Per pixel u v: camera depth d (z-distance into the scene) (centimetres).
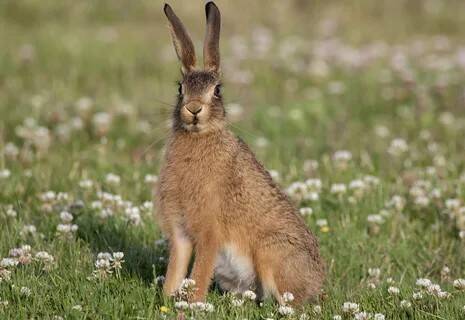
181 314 782
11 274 860
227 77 2034
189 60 898
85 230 1030
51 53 2245
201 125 818
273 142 1582
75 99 1827
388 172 1345
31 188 1197
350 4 3109
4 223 1041
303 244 870
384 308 845
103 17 2783
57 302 805
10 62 2141
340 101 1916
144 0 2886
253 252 853
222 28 2742
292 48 2400
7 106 1750
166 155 855
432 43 2620
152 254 976
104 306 789
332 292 916
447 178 1306
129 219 1056
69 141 1510
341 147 1518
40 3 2772
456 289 883
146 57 2292
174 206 841
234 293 852
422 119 1716
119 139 1532
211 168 826
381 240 1061
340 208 1155
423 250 1051
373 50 2395
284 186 1252
